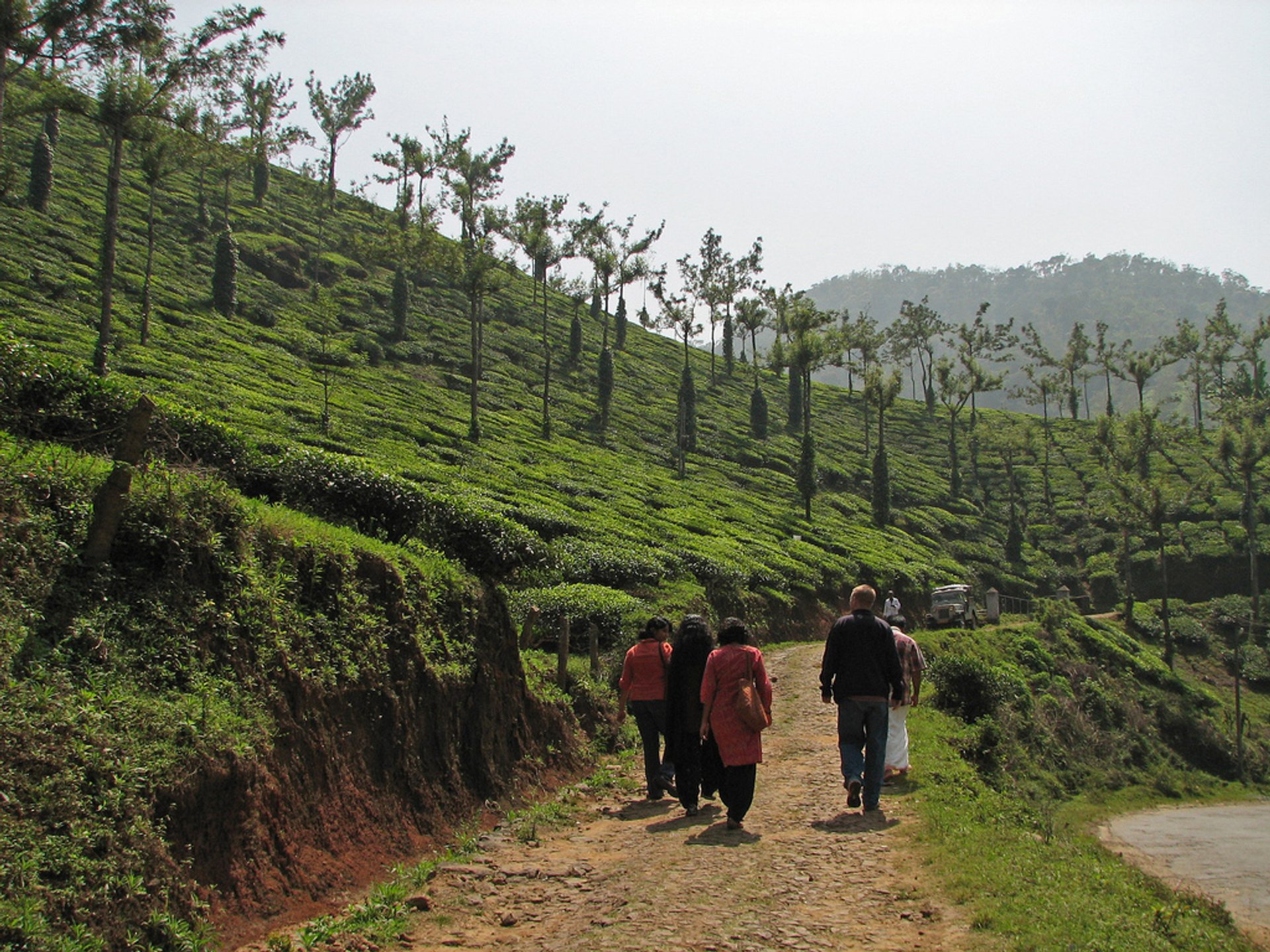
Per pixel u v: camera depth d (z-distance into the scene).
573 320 83.31
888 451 88.38
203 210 72.75
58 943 4.41
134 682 6.11
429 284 86.00
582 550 29.34
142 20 27.02
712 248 99.25
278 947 5.62
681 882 6.57
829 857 7.14
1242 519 68.12
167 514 7.15
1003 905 5.76
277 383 45.97
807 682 20.94
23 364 9.45
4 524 6.18
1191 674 51.00
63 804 5.03
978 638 37.28
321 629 8.20
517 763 10.84
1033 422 102.25
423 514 13.36
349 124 94.31
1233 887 18.08
